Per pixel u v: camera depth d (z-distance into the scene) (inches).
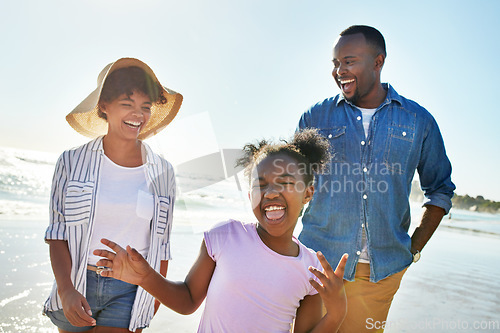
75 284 76.3
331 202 96.8
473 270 223.9
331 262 96.0
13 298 129.0
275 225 64.6
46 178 370.0
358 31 97.5
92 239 78.0
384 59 100.2
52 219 78.3
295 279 66.1
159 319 127.0
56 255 76.3
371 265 94.0
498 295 179.2
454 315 146.6
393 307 151.8
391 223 95.0
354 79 97.1
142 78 78.4
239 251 65.8
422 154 101.4
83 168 79.4
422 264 227.1
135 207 79.3
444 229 371.6
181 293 63.9
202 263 68.3
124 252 56.2
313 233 99.2
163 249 84.3
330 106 103.6
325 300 59.4
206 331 65.4
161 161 84.4
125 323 78.2
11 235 210.8
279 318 65.5
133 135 79.5
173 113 87.8
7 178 354.9
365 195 94.9
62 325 78.1
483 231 372.5
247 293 64.2
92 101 80.4
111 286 77.5
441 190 102.5
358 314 96.5
